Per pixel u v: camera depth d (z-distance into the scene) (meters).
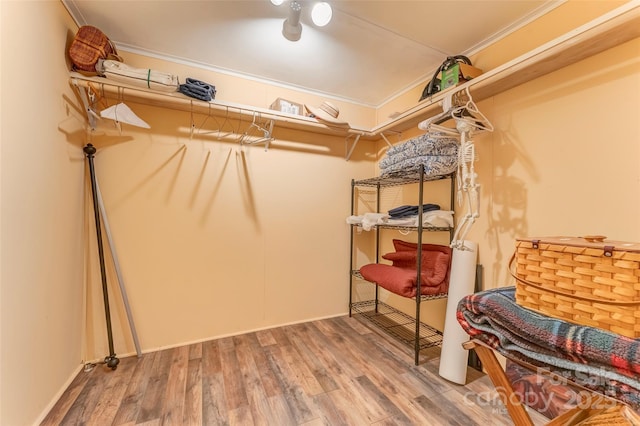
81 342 1.68
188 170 2.04
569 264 0.69
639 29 1.04
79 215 1.65
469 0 1.39
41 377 1.25
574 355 0.62
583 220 1.28
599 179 1.22
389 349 1.96
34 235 1.20
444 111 1.60
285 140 2.37
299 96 2.42
